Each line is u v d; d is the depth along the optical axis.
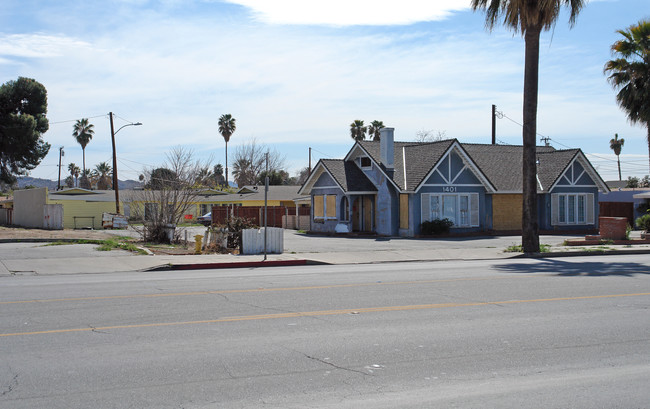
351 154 36.53
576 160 37.00
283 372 6.50
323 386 6.04
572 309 10.20
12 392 5.79
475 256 21.98
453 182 33.72
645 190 45.19
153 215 27.00
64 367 6.62
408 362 6.93
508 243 27.66
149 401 5.56
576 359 7.11
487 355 7.26
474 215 34.31
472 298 11.33
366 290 12.37
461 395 5.79
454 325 8.89
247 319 9.24
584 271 16.14
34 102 48.47
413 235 32.38
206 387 5.98
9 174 49.44
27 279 14.94
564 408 5.46
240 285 13.23
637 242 26.31
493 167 36.88
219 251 22.53
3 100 47.38
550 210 36.25
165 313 9.70
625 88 30.39
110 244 23.30
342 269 17.58
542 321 9.20
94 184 113.00
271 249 22.38
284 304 10.59
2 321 9.02
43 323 8.88
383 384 6.12
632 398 5.75
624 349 7.58
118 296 11.51
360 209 35.81
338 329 8.58
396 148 37.00
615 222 26.86
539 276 14.94
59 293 11.98
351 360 6.99
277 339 7.95
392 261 20.66
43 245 23.16
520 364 6.89
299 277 15.00
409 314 9.71
